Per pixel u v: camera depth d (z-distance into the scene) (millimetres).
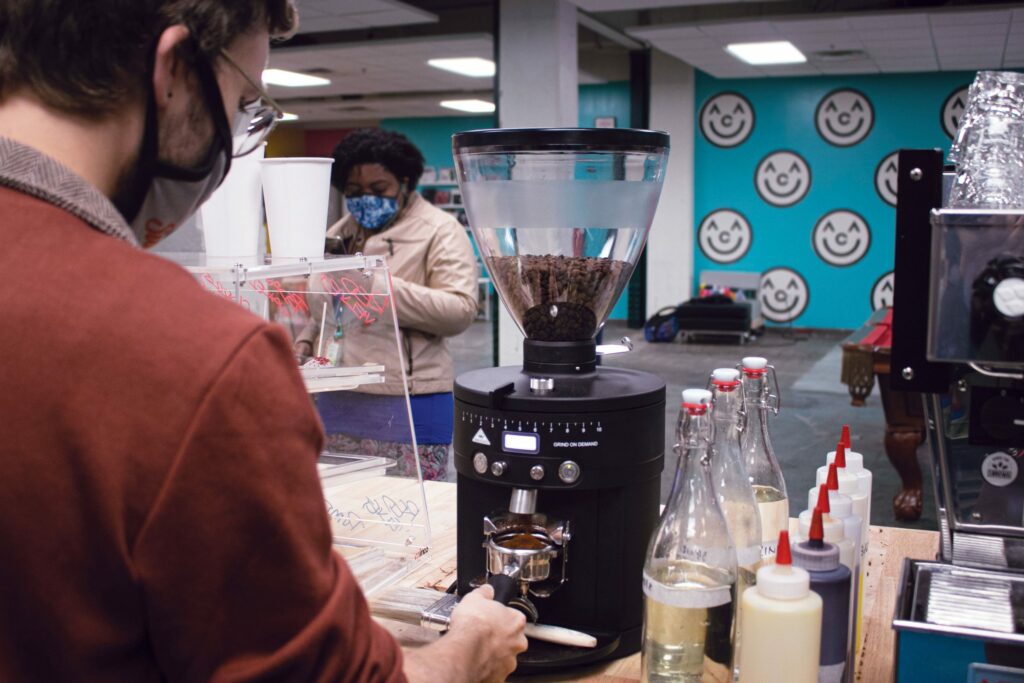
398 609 1093
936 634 841
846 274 10852
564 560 1069
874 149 10570
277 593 590
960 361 843
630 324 11695
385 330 1317
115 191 657
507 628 896
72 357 568
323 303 1353
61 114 615
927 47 8688
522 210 1071
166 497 561
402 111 14180
